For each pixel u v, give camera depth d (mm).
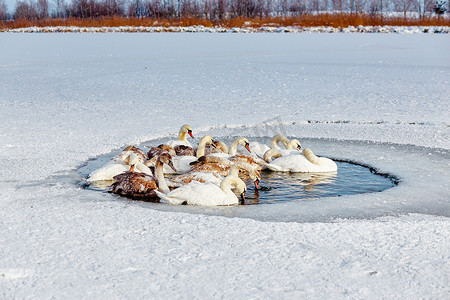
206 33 47969
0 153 11383
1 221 7211
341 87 20688
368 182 9562
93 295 5230
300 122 14883
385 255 6137
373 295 5281
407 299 5223
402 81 21719
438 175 9859
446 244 6465
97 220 7262
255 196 8688
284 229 6922
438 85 20578
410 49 33750
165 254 6129
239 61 29047
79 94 19859
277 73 24516
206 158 9656
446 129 13617
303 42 38969
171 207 7996
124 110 16812
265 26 51375
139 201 8312
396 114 15586
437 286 5461
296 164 10156
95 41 41969
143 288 5363
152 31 51812
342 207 8062
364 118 15164
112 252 6184
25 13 81625
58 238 6602
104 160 11000
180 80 22922
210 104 17719
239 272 5703
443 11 65000
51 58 31562
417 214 7754
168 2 73000
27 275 5621
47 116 15875
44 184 9180
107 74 24875
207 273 5676
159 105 17609
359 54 31594
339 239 6590
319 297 5230
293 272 5711
